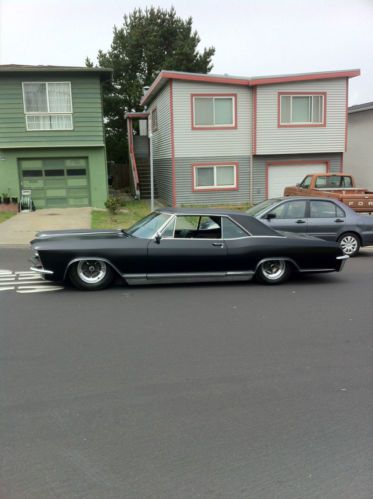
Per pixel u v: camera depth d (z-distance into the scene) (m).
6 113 18.06
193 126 19.48
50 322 5.80
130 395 3.86
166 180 21.02
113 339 5.19
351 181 17.36
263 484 2.73
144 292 7.43
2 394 3.85
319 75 19.58
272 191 20.59
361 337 5.34
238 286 7.97
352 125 25.52
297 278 8.73
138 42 31.58
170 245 7.54
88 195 19.23
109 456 2.99
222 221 7.87
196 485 2.71
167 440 3.19
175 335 5.35
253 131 19.81
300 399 3.82
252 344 5.08
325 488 2.70
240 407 3.68
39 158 18.70
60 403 3.71
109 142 31.92
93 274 7.48
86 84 18.39
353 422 3.46
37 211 17.94
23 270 9.15
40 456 2.99
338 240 11.12
